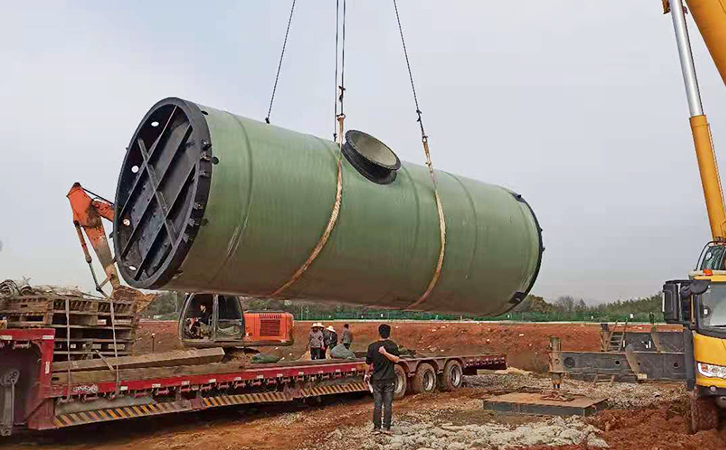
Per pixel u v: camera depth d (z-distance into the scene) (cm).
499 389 1683
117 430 1079
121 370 981
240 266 735
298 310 4731
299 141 810
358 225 808
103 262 1196
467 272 962
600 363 1129
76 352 1055
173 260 688
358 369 1457
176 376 1058
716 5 988
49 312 1020
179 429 1095
